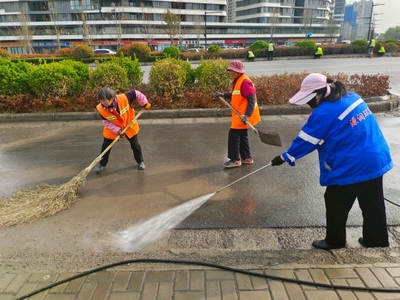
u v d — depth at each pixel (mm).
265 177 4809
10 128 7871
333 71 17281
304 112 8641
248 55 26766
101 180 4867
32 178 4996
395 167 5004
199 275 2559
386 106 8664
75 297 2369
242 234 3404
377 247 2939
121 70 8992
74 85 8914
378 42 32219
